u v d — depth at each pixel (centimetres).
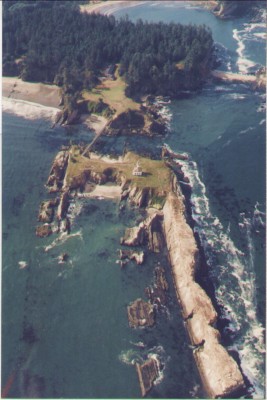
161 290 6100
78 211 7206
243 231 6950
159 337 5581
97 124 9225
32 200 7319
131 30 11838
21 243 6619
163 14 13850
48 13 11962
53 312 5781
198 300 5806
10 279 6122
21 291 6000
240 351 5466
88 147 8488
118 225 7000
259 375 5234
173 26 11888
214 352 5306
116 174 7775
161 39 11538
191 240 6550
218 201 7444
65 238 6756
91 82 10338
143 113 9381
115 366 5278
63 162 8006
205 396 5072
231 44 12275
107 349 5431
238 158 8275
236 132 8944
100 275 6253
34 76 10400
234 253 6625
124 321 5716
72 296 5975
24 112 9362
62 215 7106
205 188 7688
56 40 11119
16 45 10869
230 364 5200
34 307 5825
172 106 9988
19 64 10531
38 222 6956
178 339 5572
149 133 8988
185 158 8338
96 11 13788
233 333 5659
